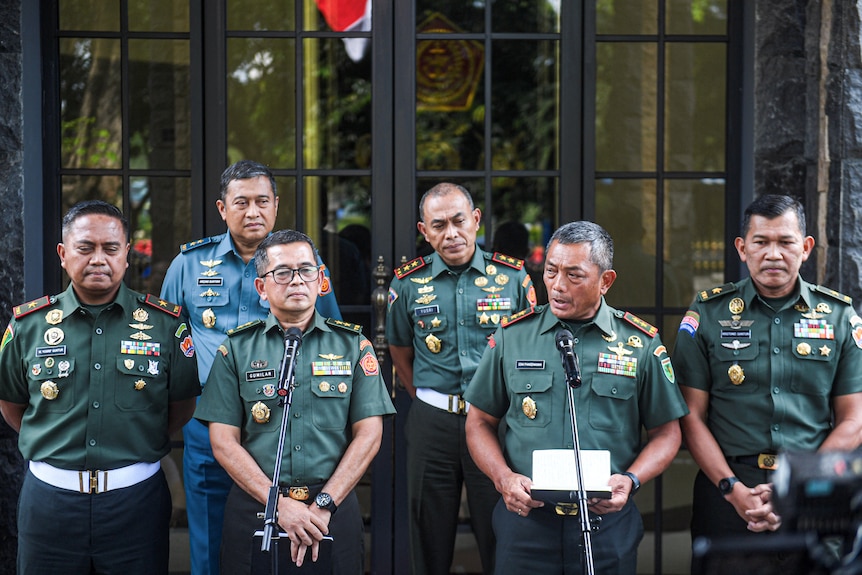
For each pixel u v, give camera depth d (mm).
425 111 3750
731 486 2795
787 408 2842
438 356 3416
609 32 3719
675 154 3730
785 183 3588
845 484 1513
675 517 3748
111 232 2803
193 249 3367
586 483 2510
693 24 3705
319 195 3762
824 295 2934
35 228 3590
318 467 2752
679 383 2947
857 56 3348
